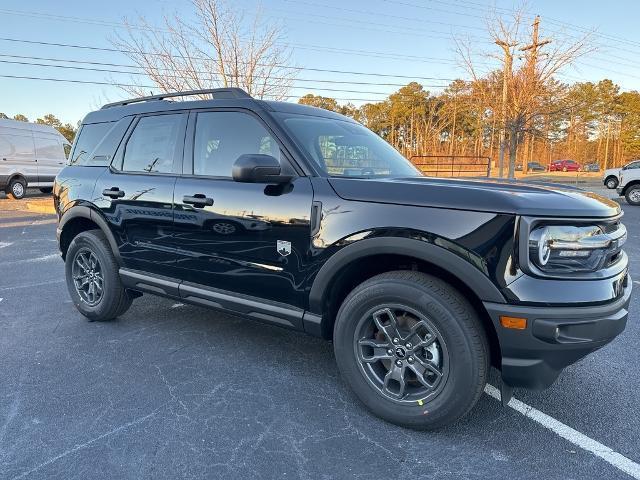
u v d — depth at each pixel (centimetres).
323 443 246
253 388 305
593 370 334
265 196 291
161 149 363
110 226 388
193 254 332
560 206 225
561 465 229
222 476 220
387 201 249
